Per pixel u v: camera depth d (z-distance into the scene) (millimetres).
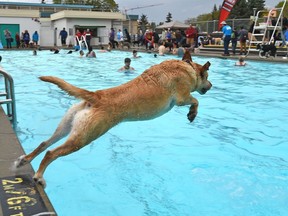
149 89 2131
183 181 2328
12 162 2066
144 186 2268
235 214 1930
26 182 1837
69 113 2014
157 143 3082
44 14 25484
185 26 19859
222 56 10383
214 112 4164
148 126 3584
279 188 2225
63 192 2180
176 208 1998
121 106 2006
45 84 6023
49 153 1864
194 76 2375
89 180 2348
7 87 3465
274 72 7469
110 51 14734
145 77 2180
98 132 1944
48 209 1579
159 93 2166
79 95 1922
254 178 2369
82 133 1893
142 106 2096
